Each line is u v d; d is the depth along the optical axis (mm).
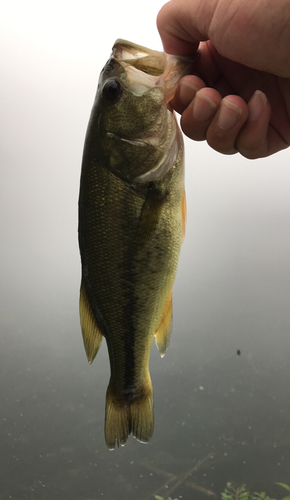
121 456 757
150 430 352
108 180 315
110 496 699
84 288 340
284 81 369
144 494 692
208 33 323
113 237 319
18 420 800
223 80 384
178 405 814
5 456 746
